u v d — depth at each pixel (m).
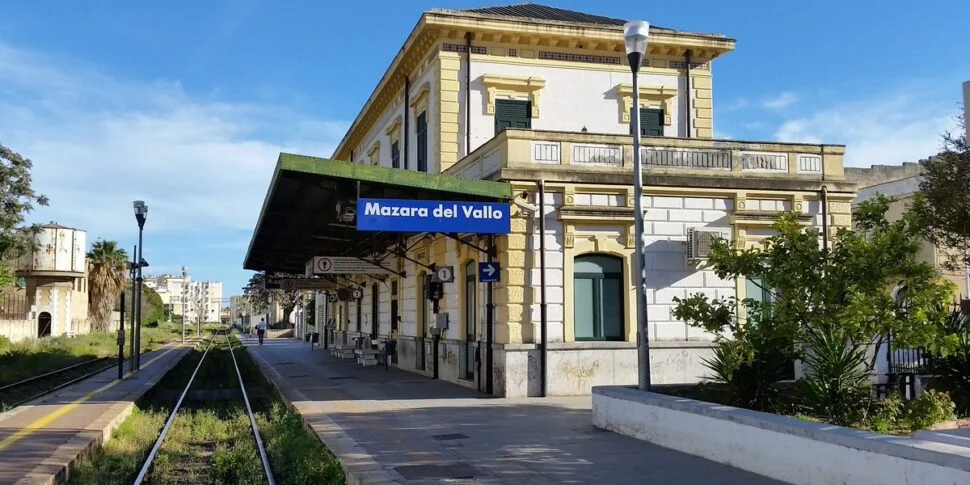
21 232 38.88
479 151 17.84
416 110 24.83
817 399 10.15
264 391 21.80
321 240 23.72
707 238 16.84
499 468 8.96
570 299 16.38
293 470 9.60
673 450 9.76
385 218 14.66
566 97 22.92
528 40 22.59
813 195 17.88
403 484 8.17
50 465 9.45
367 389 18.55
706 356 16.97
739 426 8.58
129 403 16.69
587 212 16.45
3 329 46.06
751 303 10.93
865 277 9.93
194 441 13.31
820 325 10.17
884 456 6.58
